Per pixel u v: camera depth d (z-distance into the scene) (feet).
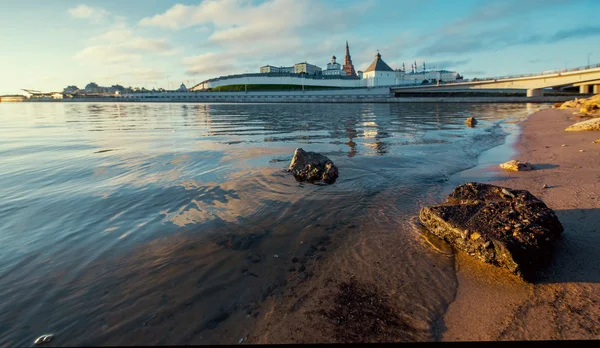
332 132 52.34
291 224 14.89
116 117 102.06
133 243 12.84
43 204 17.21
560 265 11.07
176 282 10.30
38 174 23.57
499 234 11.57
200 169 25.22
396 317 9.01
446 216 13.52
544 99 205.36
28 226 14.40
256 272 10.97
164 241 13.03
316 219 15.53
